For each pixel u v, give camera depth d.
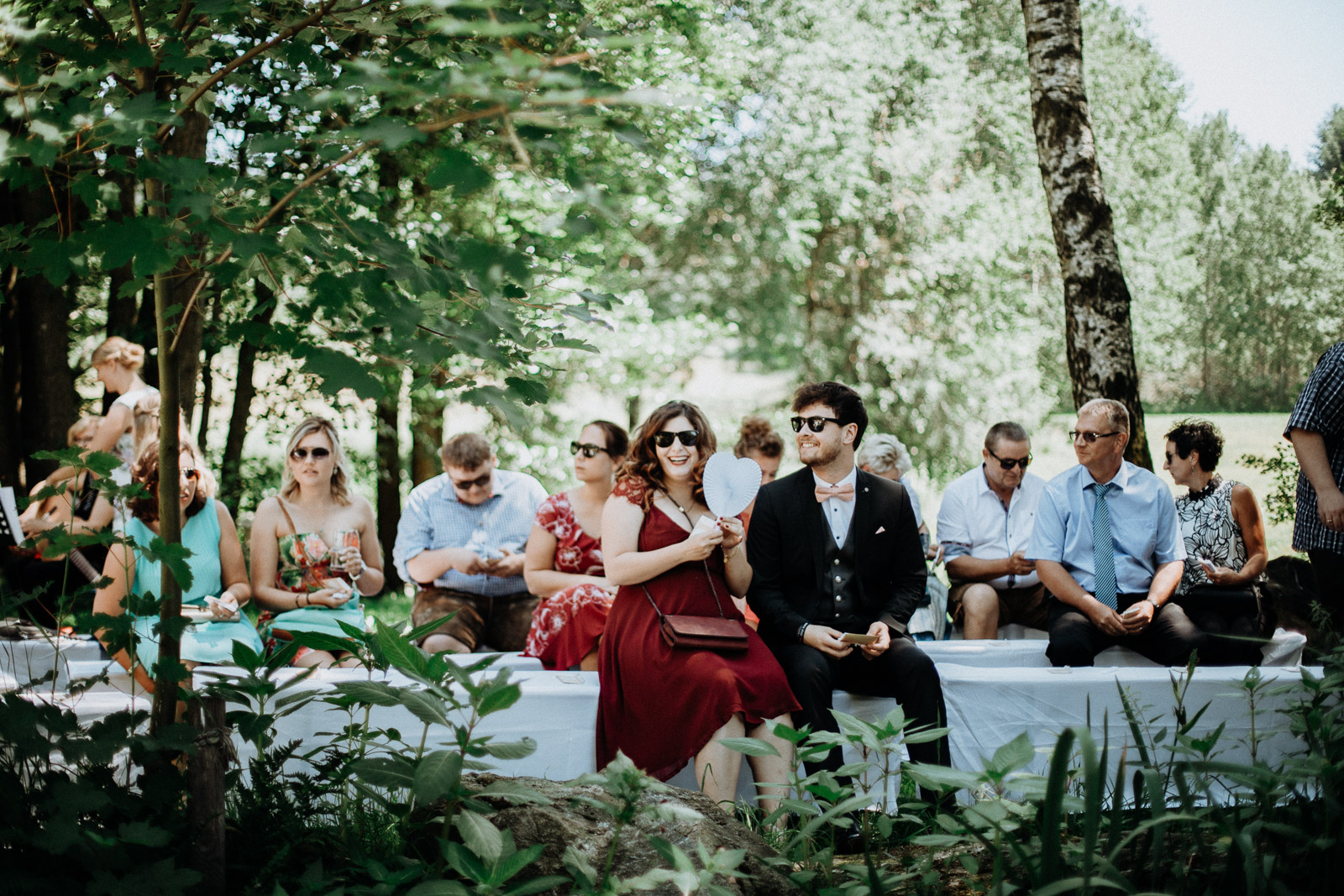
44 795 1.91
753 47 13.18
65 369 7.88
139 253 1.87
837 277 15.51
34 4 2.16
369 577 4.66
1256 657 4.29
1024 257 16.00
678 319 10.84
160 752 2.18
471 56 2.04
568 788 2.52
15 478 7.66
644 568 3.46
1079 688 3.55
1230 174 38.94
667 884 2.13
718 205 14.21
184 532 3.88
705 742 3.19
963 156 15.34
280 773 2.44
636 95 1.63
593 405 10.95
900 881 2.05
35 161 1.84
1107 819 2.52
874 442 5.45
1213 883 2.04
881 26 13.98
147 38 2.25
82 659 4.08
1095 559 4.43
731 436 14.24
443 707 2.07
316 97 1.91
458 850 1.83
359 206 2.18
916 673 3.51
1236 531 4.68
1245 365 38.97
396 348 1.99
